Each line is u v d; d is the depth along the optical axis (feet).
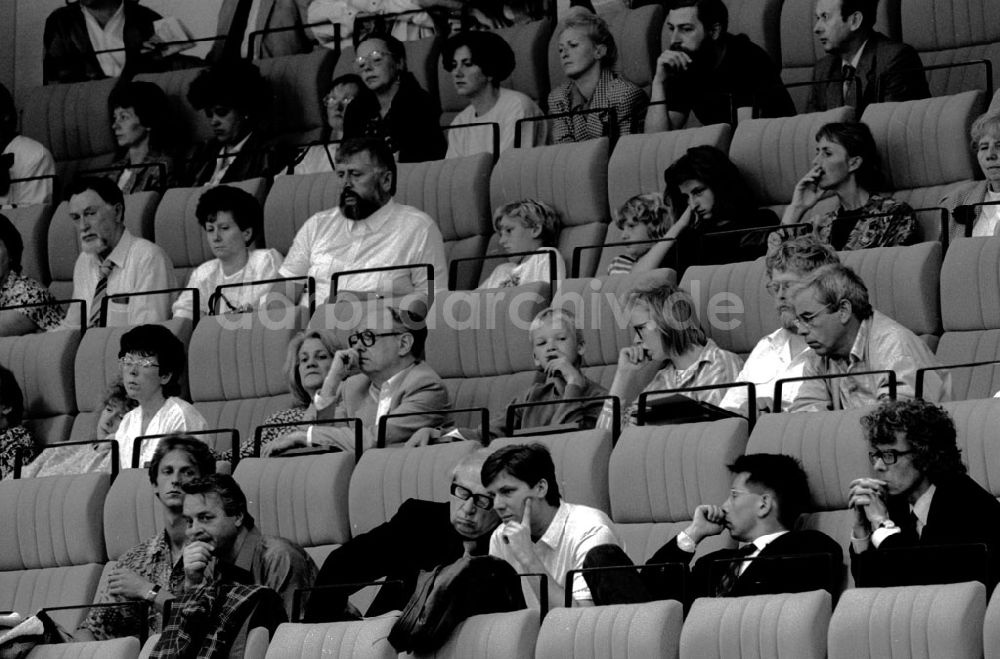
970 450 37.88
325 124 71.00
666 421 43.11
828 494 38.60
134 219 67.62
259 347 55.67
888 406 35.40
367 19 73.31
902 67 57.62
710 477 40.47
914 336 41.32
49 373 59.26
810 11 64.69
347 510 46.42
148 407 53.78
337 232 58.23
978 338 45.78
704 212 53.52
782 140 55.47
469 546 40.32
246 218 61.16
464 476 39.65
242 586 39.65
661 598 37.22
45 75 82.28
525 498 37.91
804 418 39.50
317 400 49.70
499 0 73.26
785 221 52.49
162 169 70.18
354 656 37.45
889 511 36.24
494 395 52.16
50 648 42.11
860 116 57.26
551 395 48.01
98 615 44.78
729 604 34.35
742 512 37.24
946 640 31.63
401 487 45.06
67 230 67.97
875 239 50.44
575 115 63.05
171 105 75.46
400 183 61.57
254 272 60.08
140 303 62.08
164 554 46.42
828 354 41.55
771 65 61.77
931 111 53.31
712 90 61.11
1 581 51.19
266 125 71.56
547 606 36.88
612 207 57.82
